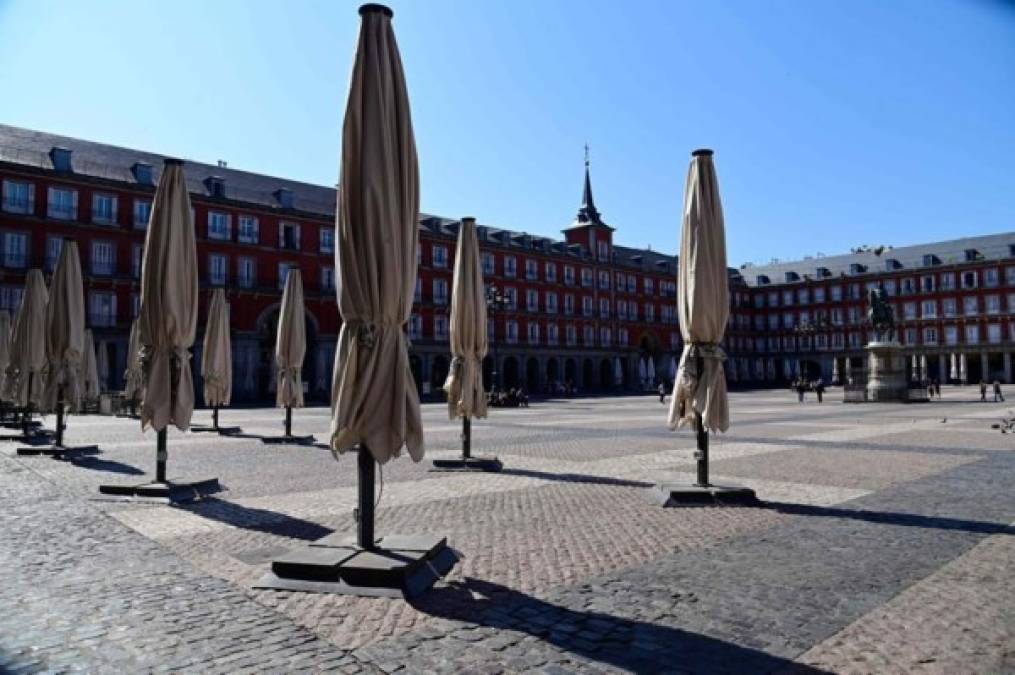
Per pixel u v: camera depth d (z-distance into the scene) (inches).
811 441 675.4
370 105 229.0
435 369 2482.8
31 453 555.2
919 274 3329.2
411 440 231.0
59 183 1695.4
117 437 743.1
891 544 270.2
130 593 212.1
